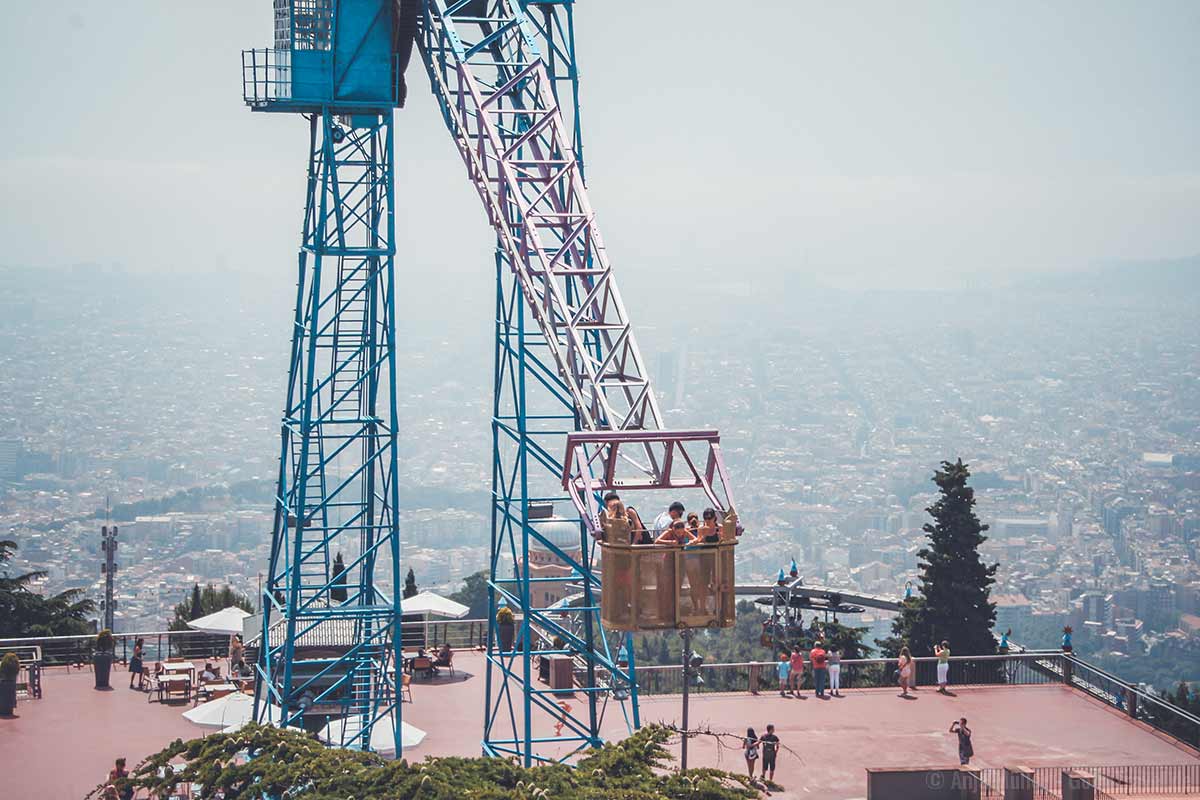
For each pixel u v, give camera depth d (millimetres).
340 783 33969
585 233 46844
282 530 53750
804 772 48688
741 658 108438
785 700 58812
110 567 93375
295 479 53469
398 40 51156
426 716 56312
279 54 50875
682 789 33781
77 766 48188
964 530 78250
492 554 51125
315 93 50844
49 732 52781
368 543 54938
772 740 47531
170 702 57500
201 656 68750
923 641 77750
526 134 48125
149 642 87438
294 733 37594
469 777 33969
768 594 84625
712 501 35656
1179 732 55625
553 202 49312
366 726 50031
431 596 69062
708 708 57250
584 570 49406
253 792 34375
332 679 55688
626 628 31344
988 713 57000
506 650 64438
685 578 31594
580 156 50906
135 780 36812
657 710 56562
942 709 57625
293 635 49656
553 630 48844
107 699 58156
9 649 64562
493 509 51156
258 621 61438
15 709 56312
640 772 35094
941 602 77875
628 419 41562
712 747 51625
